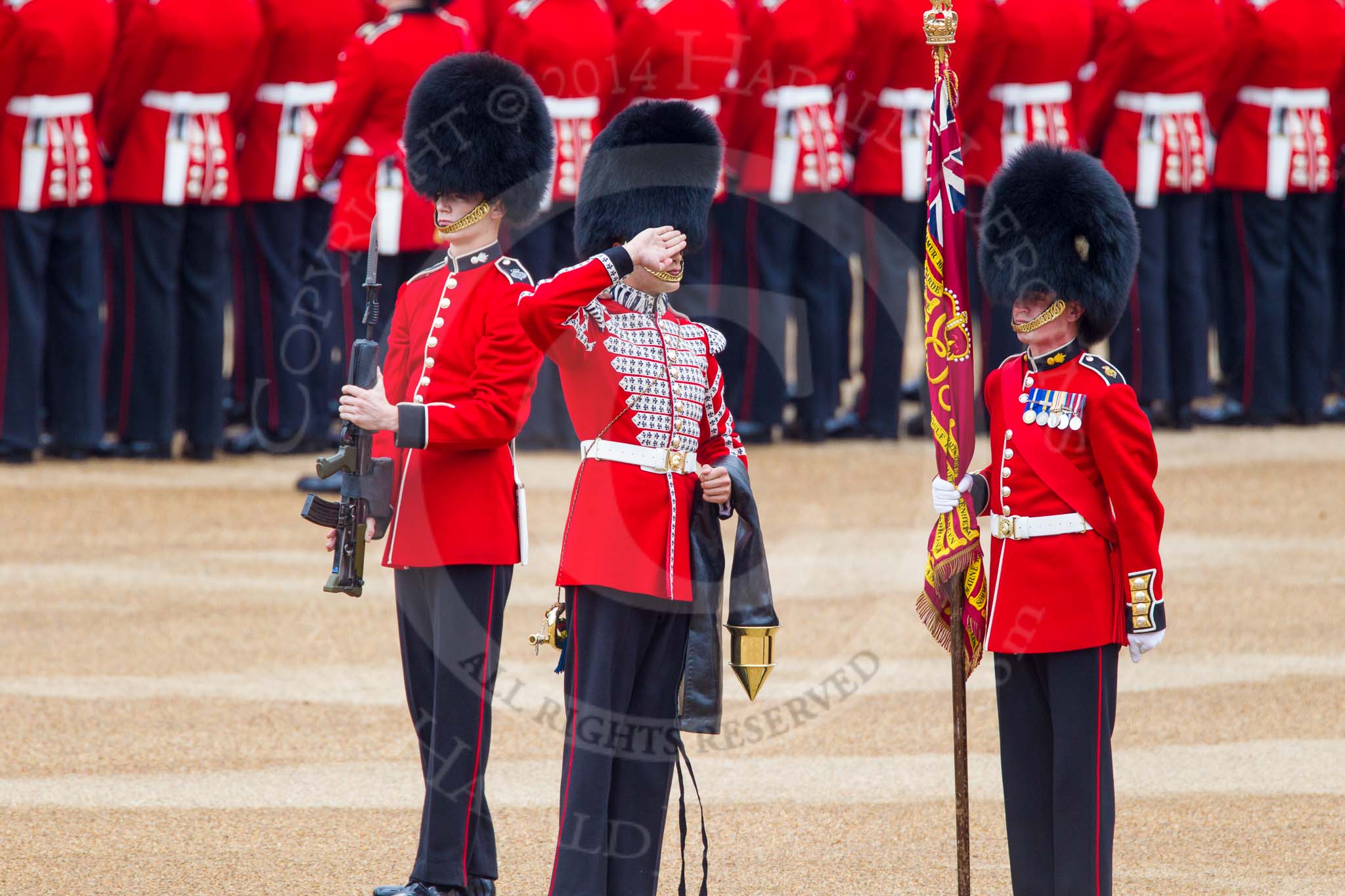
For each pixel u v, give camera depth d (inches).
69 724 983.6
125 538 1396.4
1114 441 691.4
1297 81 1843.0
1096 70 1801.2
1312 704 1041.5
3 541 1376.7
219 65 1635.1
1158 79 1784.0
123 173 1633.9
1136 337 1836.9
